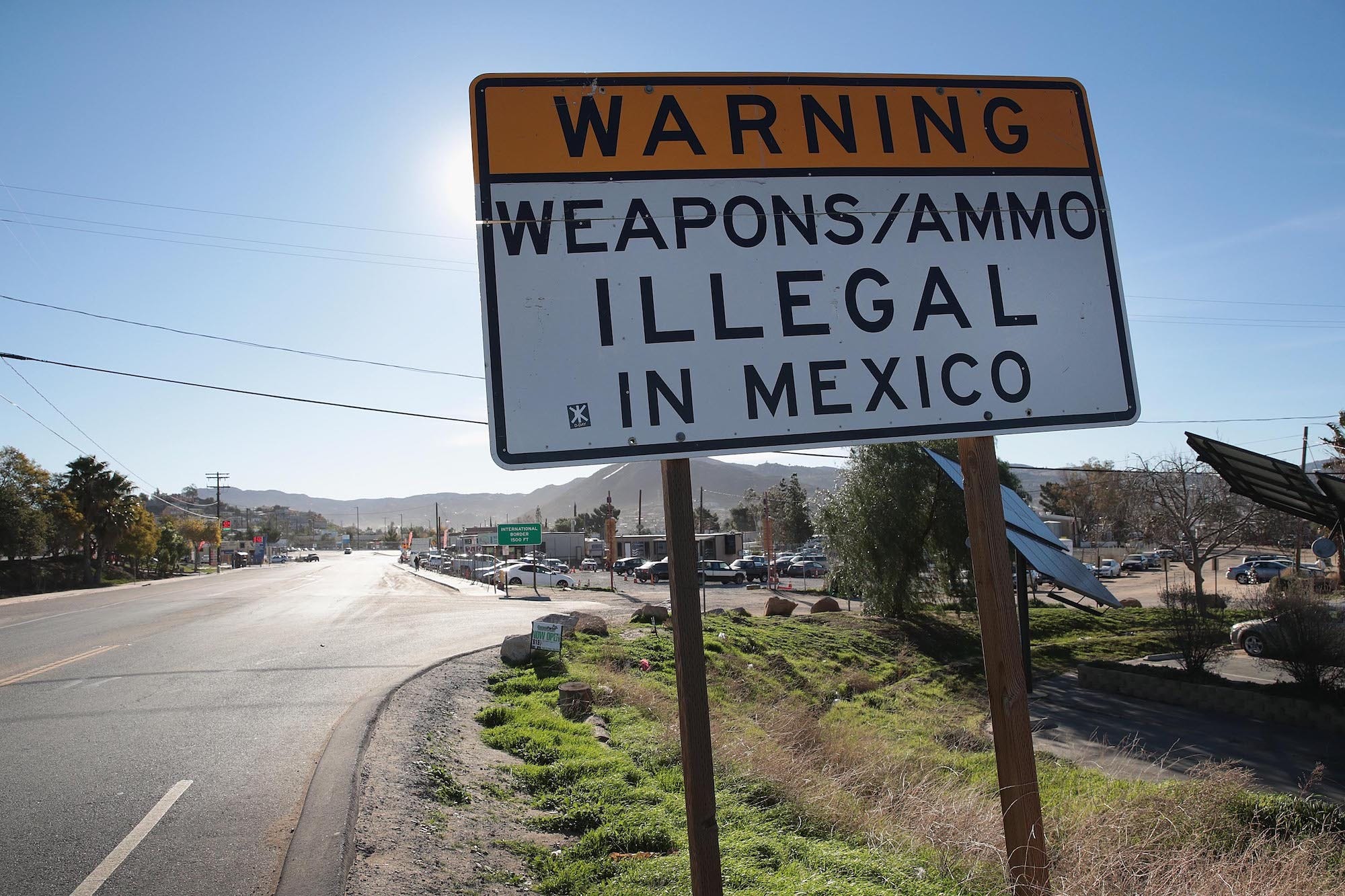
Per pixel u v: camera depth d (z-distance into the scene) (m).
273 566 100.25
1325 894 4.15
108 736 7.77
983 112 3.35
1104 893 3.79
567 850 4.71
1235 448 10.28
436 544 113.62
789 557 64.00
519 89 2.94
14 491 51.91
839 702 13.27
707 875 2.57
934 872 4.23
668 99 3.04
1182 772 9.19
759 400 2.93
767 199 3.06
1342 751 10.77
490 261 2.80
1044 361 3.22
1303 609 14.66
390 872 4.31
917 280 3.15
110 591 40.47
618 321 2.86
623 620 20.45
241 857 4.80
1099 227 3.37
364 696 9.45
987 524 3.17
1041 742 11.29
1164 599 22.42
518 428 2.73
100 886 4.43
